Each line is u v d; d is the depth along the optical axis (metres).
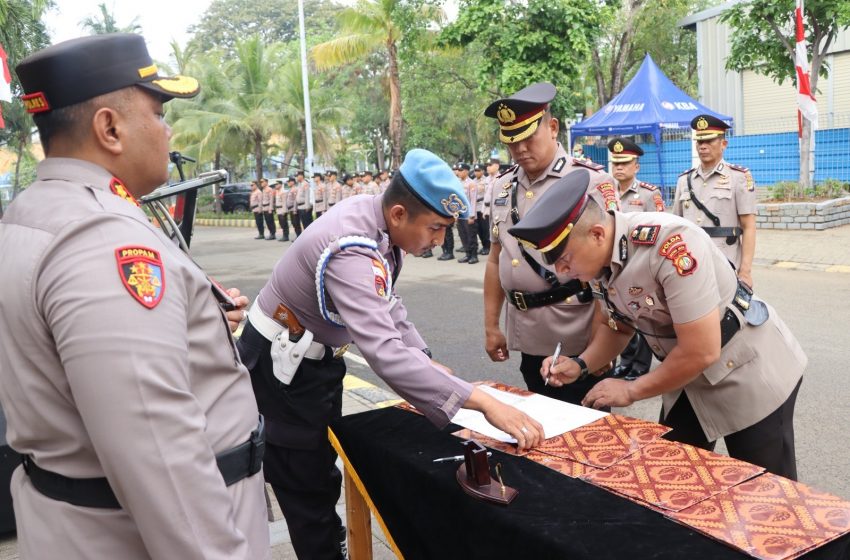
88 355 1.07
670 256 1.90
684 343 1.95
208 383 1.33
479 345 5.77
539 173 2.77
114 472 1.08
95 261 1.12
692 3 21.23
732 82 16.53
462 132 26.03
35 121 1.28
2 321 1.17
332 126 28.75
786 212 10.89
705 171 4.86
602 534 1.42
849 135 13.03
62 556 1.21
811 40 11.66
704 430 2.23
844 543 1.36
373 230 2.04
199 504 1.12
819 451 3.48
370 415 2.24
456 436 2.00
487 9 11.69
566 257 1.95
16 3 8.82
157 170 1.35
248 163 33.84
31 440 1.22
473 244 10.85
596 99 22.50
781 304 6.60
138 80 1.28
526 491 1.63
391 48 17.83
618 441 1.85
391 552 2.74
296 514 2.34
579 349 2.83
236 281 10.16
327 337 2.22
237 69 27.91
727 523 1.41
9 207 1.27
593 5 11.82
